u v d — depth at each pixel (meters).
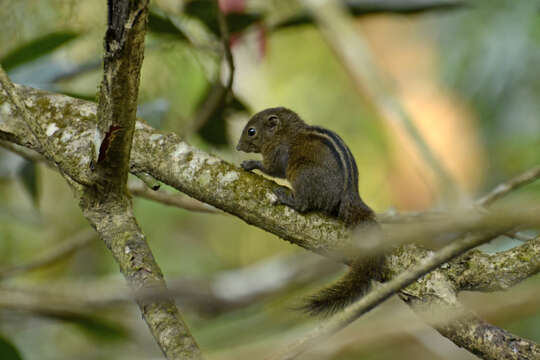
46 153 6.71
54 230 15.49
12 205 15.32
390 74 17.50
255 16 10.42
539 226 3.51
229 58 9.20
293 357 4.61
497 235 4.27
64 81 10.69
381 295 4.55
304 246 6.60
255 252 17.02
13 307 11.28
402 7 11.27
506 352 5.57
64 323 11.84
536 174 8.36
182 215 15.88
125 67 5.46
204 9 10.00
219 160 6.81
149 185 6.85
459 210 8.05
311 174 8.38
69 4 9.31
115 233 6.31
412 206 16.33
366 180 16.75
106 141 6.01
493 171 14.76
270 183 6.72
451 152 15.27
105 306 12.13
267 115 9.88
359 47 11.41
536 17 13.63
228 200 6.64
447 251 4.40
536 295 9.86
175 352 5.09
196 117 10.45
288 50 17.42
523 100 14.18
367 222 7.52
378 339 11.48
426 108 16.03
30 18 10.02
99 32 9.57
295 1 11.89
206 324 13.31
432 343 11.65
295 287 12.16
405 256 6.29
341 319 4.61
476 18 14.05
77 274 15.48
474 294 10.97
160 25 9.77
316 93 17.33
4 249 15.07
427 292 6.00
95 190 6.49
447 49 14.80
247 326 13.56
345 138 17.00
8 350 9.07
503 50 13.95
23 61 9.63
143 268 5.95
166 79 10.74
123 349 12.95
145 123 7.23
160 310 5.51
